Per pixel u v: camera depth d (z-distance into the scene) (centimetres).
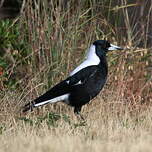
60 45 1420
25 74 1452
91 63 1302
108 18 1546
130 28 1557
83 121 1229
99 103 1369
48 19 1438
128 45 1487
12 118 1216
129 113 1346
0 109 1308
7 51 1485
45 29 1429
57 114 1252
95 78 1290
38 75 1394
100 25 1552
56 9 1442
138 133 1070
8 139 1002
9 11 1833
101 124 1174
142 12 1616
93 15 1530
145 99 1452
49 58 1415
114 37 1539
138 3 1612
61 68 1402
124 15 1535
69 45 1425
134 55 1491
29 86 1384
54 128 1120
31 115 1309
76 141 958
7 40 1510
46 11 1456
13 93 1371
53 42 1420
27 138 995
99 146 914
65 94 1271
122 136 1039
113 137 1028
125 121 1214
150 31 1605
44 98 1253
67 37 1429
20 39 1499
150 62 1523
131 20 1620
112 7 1586
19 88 1405
